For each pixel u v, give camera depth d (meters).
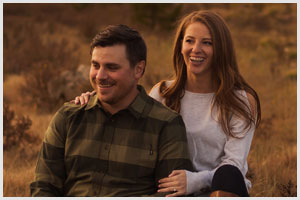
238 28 17.50
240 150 2.62
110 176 2.41
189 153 2.72
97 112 2.48
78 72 7.76
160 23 15.51
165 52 11.59
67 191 2.51
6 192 3.98
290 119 6.50
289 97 7.62
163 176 2.40
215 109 2.73
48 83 7.55
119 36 2.32
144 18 15.61
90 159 2.43
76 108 2.53
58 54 9.88
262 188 4.02
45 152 2.52
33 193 2.47
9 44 10.96
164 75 9.09
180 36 2.85
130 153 2.40
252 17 18.88
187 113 2.81
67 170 2.49
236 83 2.79
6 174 4.36
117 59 2.31
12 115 5.46
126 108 2.42
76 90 7.39
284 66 10.75
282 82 8.98
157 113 2.45
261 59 11.69
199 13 2.76
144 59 2.44
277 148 5.29
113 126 2.45
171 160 2.40
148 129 2.42
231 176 2.30
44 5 19.41
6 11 18.17
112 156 2.41
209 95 2.80
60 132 2.50
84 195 2.42
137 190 2.40
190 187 2.38
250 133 2.70
